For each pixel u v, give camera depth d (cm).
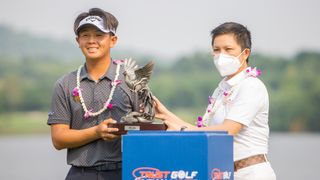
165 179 716
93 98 866
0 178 3067
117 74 872
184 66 11412
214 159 720
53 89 880
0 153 6022
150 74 845
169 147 715
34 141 9269
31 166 3981
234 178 838
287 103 10219
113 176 859
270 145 6925
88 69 877
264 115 847
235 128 822
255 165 834
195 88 10800
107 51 870
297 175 3031
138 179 720
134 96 865
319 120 10200
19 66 12681
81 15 873
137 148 720
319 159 4378
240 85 840
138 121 816
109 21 864
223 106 847
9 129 11262
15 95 11681
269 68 10756
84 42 862
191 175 712
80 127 870
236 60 841
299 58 10925
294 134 10088
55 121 866
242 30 845
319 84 10394
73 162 859
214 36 852
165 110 865
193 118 10031
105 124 810
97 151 854
